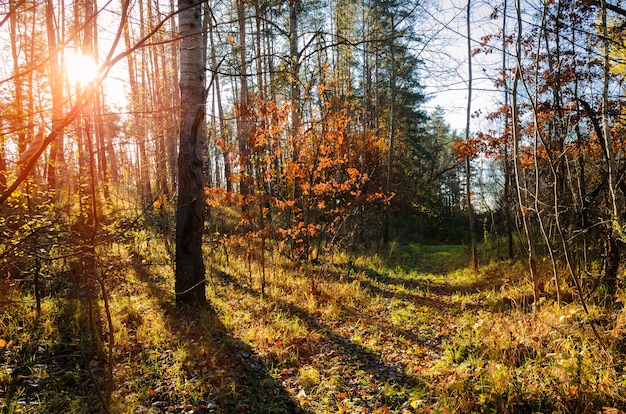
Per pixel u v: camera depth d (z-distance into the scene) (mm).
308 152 8703
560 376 4238
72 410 3924
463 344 5609
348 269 11578
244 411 4199
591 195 6965
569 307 6082
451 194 40938
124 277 6688
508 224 12500
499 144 11266
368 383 4812
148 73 14828
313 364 5258
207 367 4906
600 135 6406
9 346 4902
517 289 8047
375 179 18453
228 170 16016
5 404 3881
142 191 8562
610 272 6613
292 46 11320
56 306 5859
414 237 25719
